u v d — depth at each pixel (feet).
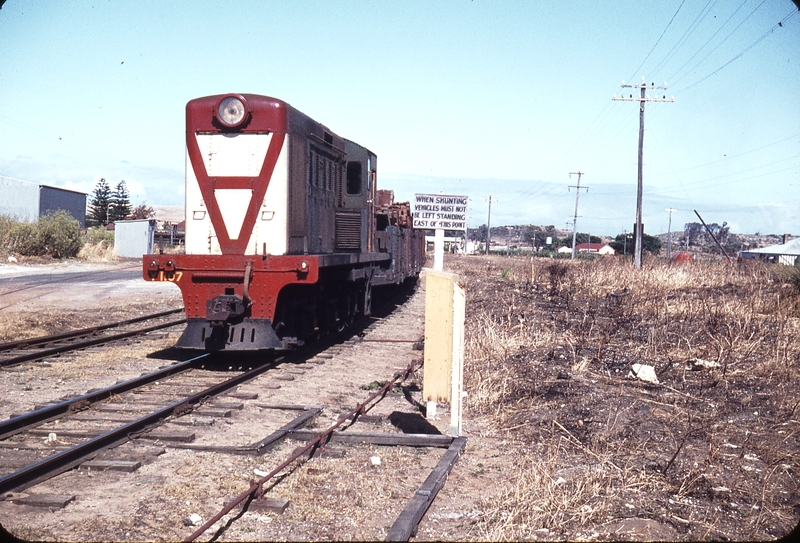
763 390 29.30
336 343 46.01
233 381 30.63
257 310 35.47
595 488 17.89
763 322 44.55
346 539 15.26
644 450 21.54
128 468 19.13
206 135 36.91
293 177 37.68
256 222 36.50
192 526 15.69
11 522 15.44
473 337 41.24
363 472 19.86
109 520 15.72
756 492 18.25
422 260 99.96
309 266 34.96
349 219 48.85
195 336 35.37
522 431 24.21
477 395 29.12
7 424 22.08
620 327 45.42
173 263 35.86
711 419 25.03
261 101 36.55
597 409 26.16
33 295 65.51
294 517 16.37
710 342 38.47
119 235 139.33
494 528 15.55
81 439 21.99
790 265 70.28
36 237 112.06
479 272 127.24
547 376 32.01
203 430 23.50
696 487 18.52
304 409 26.91
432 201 29.86
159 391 28.96
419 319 63.21
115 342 42.65
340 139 49.34
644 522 16.01
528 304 61.05
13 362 34.14
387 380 34.50
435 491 18.02
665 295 57.93
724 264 90.79
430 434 23.52
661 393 28.94
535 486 18.03
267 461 20.49
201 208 36.99
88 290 73.82
